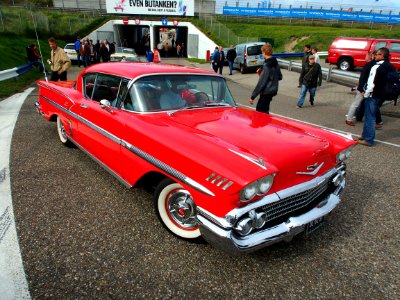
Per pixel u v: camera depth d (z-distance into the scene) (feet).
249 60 58.03
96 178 12.83
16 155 14.96
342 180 10.12
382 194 12.81
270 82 19.29
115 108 10.96
